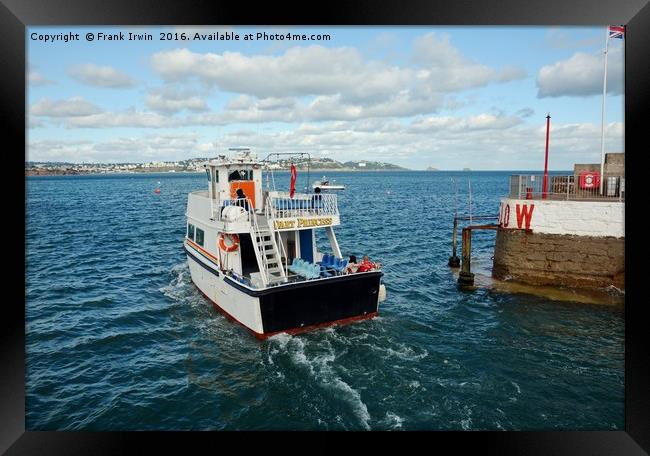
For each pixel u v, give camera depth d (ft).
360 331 55.52
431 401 40.63
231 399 41.01
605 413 39.04
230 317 59.06
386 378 44.62
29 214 189.26
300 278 56.90
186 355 50.29
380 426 36.52
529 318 62.90
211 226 63.05
